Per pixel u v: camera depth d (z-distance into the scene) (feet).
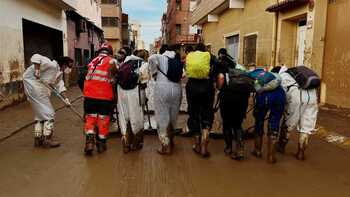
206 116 18.21
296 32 38.40
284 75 17.97
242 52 53.72
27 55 46.34
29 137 22.22
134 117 18.48
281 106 16.83
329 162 17.47
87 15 80.84
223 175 15.40
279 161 17.57
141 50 20.67
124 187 13.87
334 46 30.22
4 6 34.60
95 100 18.12
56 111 33.09
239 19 55.83
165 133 18.38
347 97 28.63
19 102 37.83
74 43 68.03
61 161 17.22
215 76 17.72
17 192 13.37
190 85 18.11
